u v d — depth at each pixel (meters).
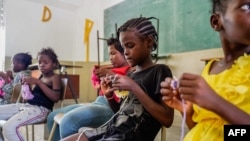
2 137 1.50
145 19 0.90
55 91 1.62
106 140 0.74
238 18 0.41
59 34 4.29
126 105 0.83
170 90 0.50
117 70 1.16
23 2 3.86
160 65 0.85
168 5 3.03
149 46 0.88
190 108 0.51
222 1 0.44
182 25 2.86
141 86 0.81
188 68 2.75
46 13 4.12
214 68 0.54
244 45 0.45
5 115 1.61
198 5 2.65
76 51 4.46
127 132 0.75
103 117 1.13
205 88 0.37
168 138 1.46
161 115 0.73
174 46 2.97
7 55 3.68
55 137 1.31
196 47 2.69
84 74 4.32
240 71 0.45
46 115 1.56
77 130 1.06
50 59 1.70
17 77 2.05
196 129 0.50
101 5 4.25
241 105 0.42
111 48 1.36
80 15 4.43
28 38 3.91
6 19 3.69
